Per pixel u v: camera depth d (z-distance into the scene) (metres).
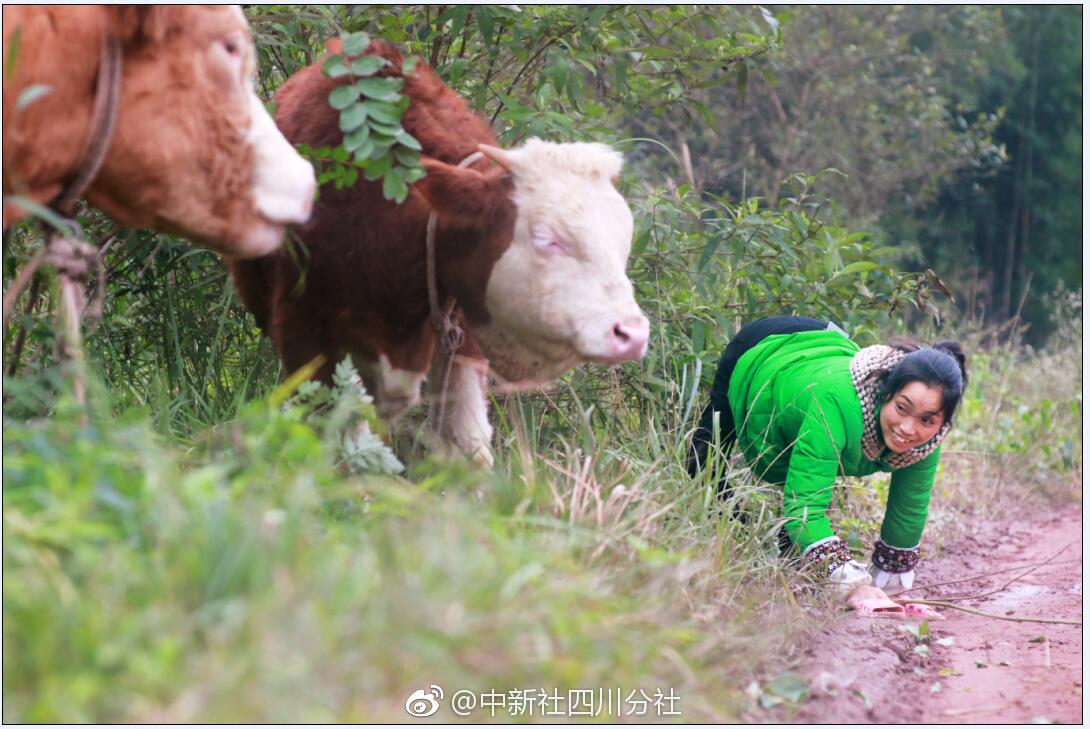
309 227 4.57
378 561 2.75
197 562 2.47
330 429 3.39
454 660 2.56
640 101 6.96
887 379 4.80
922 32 16.09
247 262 4.86
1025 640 4.56
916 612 4.86
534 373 4.71
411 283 4.60
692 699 3.09
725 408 5.55
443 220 4.38
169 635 2.31
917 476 5.06
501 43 6.12
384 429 4.10
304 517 2.95
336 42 4.60
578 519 3.88
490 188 4.34
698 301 6.39
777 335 5.41
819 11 13.55
